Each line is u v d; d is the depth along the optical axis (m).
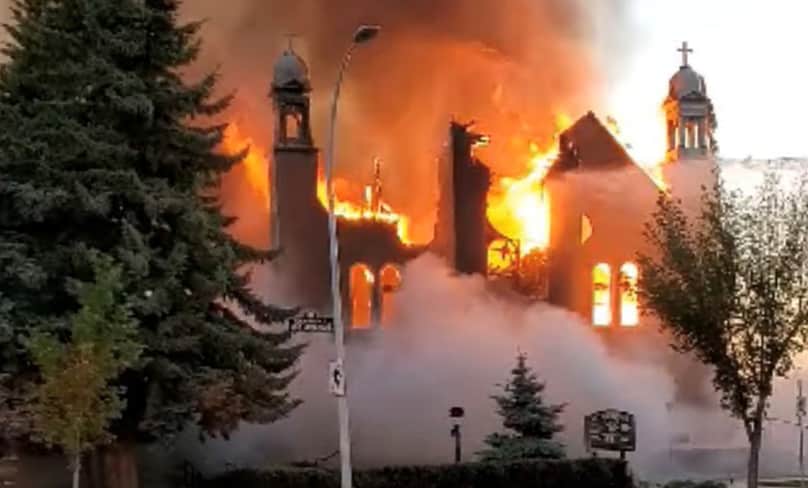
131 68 27.36
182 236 26.62
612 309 43.44
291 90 42.78
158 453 31.91
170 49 27.66
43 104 26.08
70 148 25.91
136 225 26.23
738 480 38.09
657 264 36.22
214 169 28.34
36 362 23.06
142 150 27.17
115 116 26.73
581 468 30.30
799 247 27.41
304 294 41.09
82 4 26.97
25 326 24.56
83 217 25.92
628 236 44.03
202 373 25.80
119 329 22.67
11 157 25.62
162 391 25.48
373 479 28.98
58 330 24.59
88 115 26.69
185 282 26.47
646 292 29.23
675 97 47.22
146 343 25.08
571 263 43.88
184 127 27.75
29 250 25.70
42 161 25.62
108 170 25.94
